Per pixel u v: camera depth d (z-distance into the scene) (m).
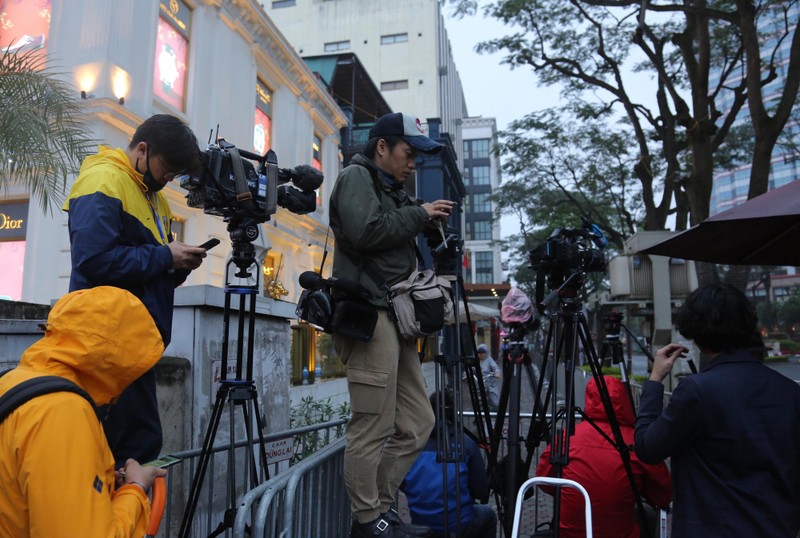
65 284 9.03
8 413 1.36
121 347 1.49
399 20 40.84
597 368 2.77
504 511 3.08
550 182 20.14
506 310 3.19
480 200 69.56
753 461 1.90
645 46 9.80
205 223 11.90
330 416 6.33
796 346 34.56
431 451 3.14
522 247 29.94
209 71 12.48
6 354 2.77
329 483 2.83
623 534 2.75
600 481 2.71
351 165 2.63
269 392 4.38
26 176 5.24
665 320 7.66
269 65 15.14
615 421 2.64
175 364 3.37
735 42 12.48
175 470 3.27
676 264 7.96
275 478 2.21
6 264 9.61
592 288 27.08
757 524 1.85
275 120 15.63
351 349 2.54
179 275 2.49
